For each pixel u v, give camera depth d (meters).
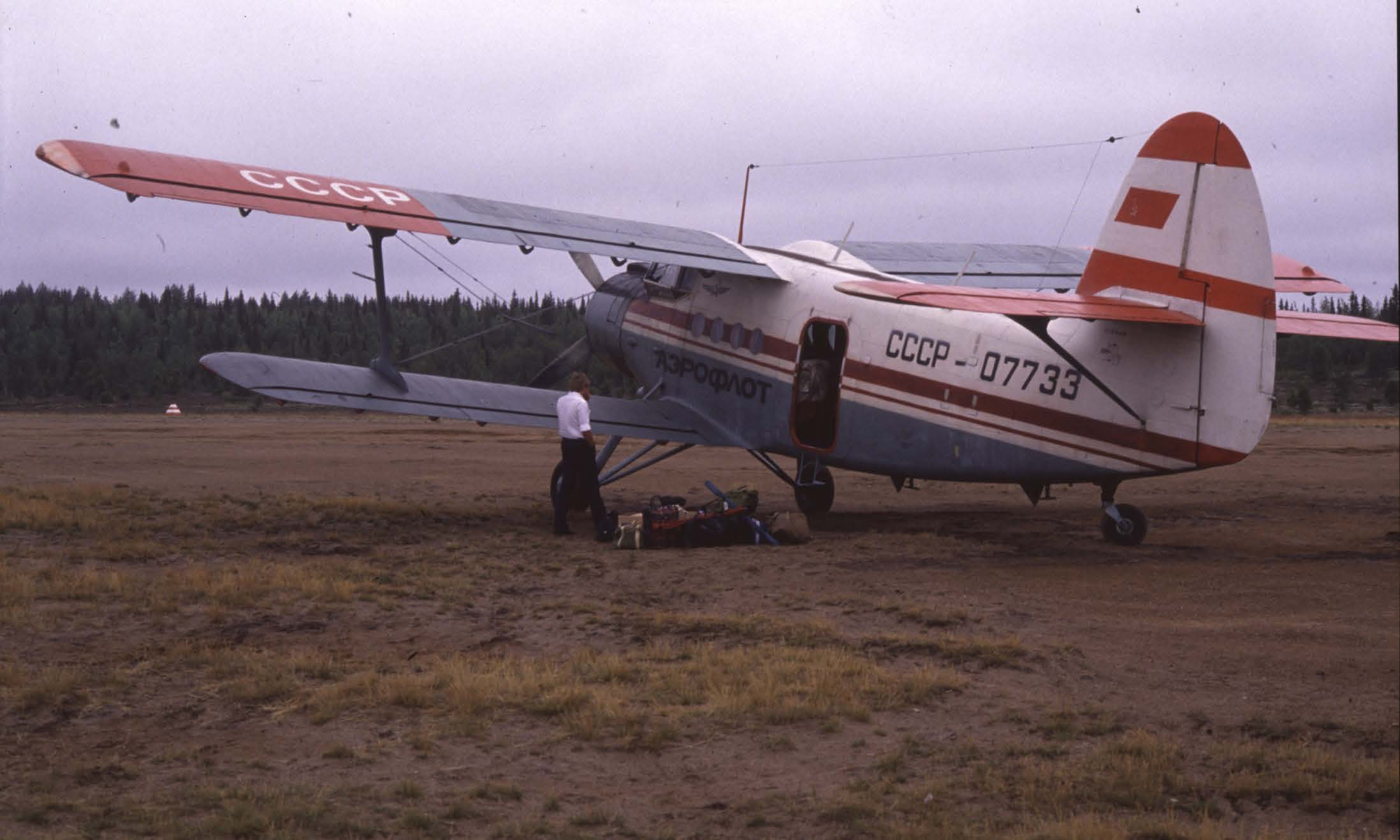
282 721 5.52
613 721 5.52
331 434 34.81
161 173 10.18
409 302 89.62
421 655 6.80
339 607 8.07
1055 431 10.90
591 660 6.59
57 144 10.04
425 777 4.82
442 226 11.40
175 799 4.54
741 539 11.38
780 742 5.28
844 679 6.22
